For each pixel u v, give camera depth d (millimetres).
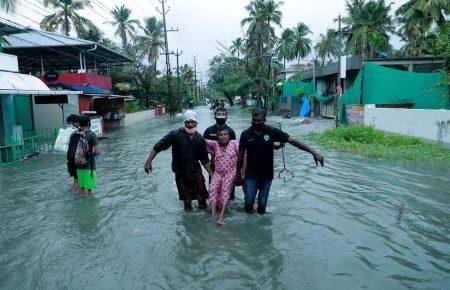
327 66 30656
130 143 16703
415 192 7141
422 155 11102
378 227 5328
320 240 4898
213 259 4422
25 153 13430
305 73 38062
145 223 5719
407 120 15516
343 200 6672
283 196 6980
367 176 8570
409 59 24234
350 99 22000
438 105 19047
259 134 5715
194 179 6180
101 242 5047
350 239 4914
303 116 30109
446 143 13008
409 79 19156
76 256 4633
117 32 49594
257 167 5809
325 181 8109
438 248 4605
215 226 5488
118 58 29875
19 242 5137
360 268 4117
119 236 5230
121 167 10531
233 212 6129
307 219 5695
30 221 5980
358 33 41000
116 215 6156
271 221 5645
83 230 5520
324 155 11656
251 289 3754
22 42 23359
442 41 18688
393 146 13188
